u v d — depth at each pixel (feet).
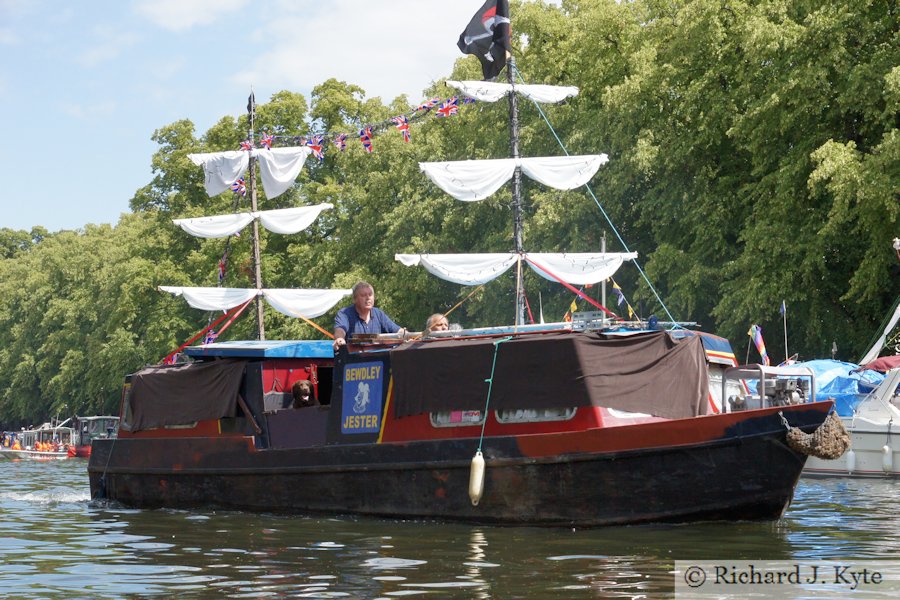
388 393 54.75
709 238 121.08
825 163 100.22
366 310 58.34
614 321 53.11
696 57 125.90
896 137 97.96
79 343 300.40
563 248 131.23
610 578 35.99
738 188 124.77
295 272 187.11
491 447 50.26
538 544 43.96
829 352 113.70
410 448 52.95
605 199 128.88
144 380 67.92
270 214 115.03
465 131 162.30
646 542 43.88
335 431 56.95
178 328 205.77
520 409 50.21
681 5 132.87
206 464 62.64
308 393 60.80
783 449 45.60
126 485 67.77
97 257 311.47
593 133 131.85
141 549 45.32
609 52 143.84
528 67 149.38
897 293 111.14
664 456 47.01
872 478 84.53
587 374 48.44
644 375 49.67
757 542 43.65
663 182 124.88
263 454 59.57
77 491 88.38
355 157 177.47
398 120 98.43
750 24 111.55
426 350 53.21
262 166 113.39
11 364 344.49
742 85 117.19
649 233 132.26
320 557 41.68
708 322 126.00
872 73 104.58
